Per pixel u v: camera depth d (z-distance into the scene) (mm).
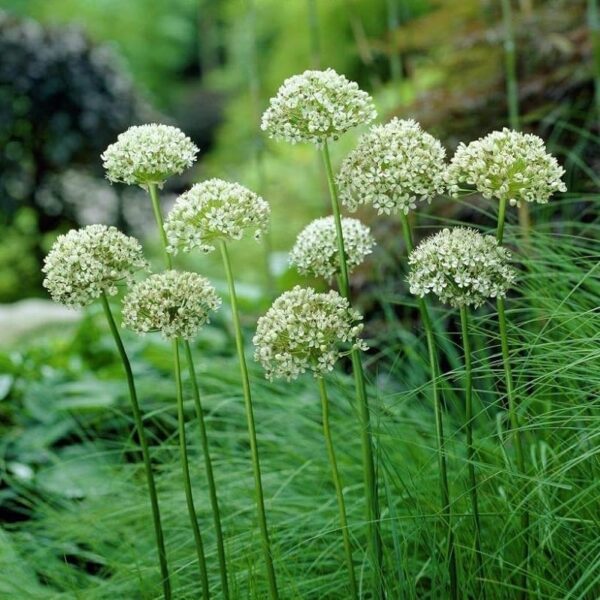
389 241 4000
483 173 1861
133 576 2598
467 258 1853
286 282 4836
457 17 4547
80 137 9430
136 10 16969
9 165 9281
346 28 10547
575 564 2197
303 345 1849
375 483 1991
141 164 1918
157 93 16719
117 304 4551
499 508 2314
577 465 2336
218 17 16547
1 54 9188
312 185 6953
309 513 2510
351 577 1953
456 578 2000
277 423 3199
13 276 9328
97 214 9789
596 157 3756
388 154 1861
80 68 9445
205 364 3607
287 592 2363
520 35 4066
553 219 3717
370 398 3184
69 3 16297
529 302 3367
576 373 2387
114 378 4059
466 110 4039
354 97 1876
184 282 1897
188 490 1959
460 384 3451
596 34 3574
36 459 3643
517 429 2021
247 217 1853
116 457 3619
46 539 3119
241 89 14750
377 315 4102
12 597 2607
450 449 2611
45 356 4301
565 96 3930
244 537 2549
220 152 12141
